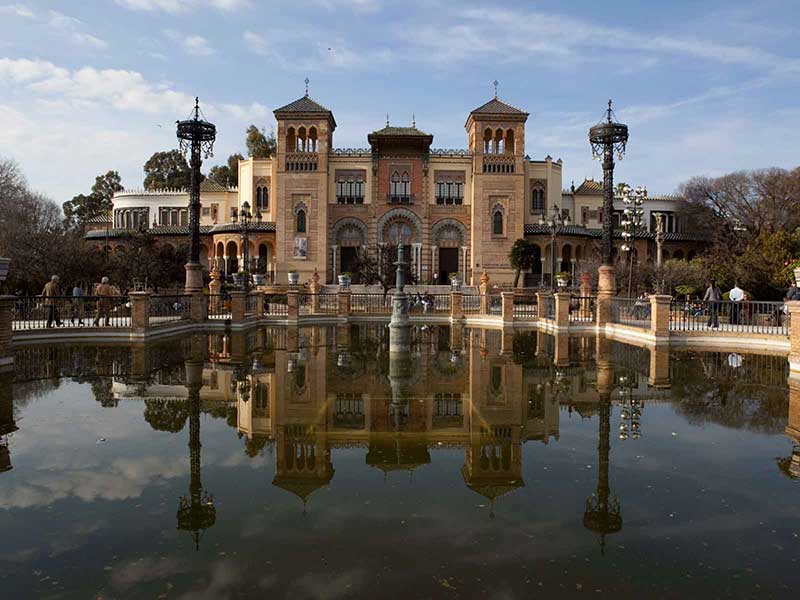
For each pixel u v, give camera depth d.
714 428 8.73
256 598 4.01
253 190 64.12
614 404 10.36
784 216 60.56
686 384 12.44
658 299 20.70
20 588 4.14
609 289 26.14
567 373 13.80
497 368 14.46
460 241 61.22
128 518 5.34
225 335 23.08
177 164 88.19
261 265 60.28
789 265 28.88
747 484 6.32
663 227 70.06
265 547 4.78
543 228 59.56
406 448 7.56
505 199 58.91
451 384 12.12
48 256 39.00
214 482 6.27
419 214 60.53
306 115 58.91
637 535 5.05
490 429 8.54
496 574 4.36
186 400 10.39
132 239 53.88
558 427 8.71
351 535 5.00
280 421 8.90
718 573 4.41
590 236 62.72
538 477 6.50
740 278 31.17
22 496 5.84
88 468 6.71
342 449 7.49
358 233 61.06
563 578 4.32
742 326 23.27
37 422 8.80
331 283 60.22
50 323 20.80
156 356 16.33
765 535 5.07
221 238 62.84
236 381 12.31
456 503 5.72
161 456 7.16
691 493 6.05
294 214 58.91
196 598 4.00
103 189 90.88
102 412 9.48
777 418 9.37
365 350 18.09
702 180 69.69
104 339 20.44
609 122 27.20
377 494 5.95
